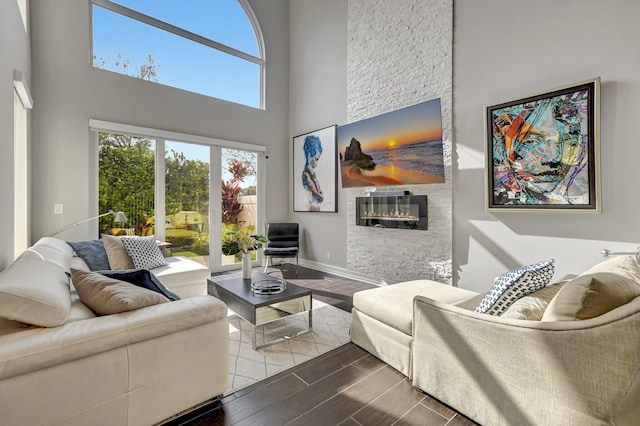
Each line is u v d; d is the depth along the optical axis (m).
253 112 5.46
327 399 1.82
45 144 3.60
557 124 2.60
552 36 2.69
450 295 2.37
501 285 1.67
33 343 1.20
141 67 4.37
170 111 4.56
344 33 4.76
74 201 3.78
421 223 3.73
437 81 3.54
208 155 4.97
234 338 2.63
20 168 3.05
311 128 5.40
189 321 1.59
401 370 2.07
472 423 1.60
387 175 4.12
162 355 1.50
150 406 1.47
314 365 2.19
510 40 2.95
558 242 2.69
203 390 1.65
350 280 4.58
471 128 3.26
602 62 2.43
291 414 1.69
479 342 1.56
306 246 5.59
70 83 3.76
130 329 1.41
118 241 3.25
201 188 4.90
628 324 1.14
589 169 2.44
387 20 4.10
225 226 5.18
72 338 1.28
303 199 5.59
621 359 1.15
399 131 3.93
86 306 1.62
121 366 1.38
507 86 2.97
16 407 1.15
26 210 3.23
